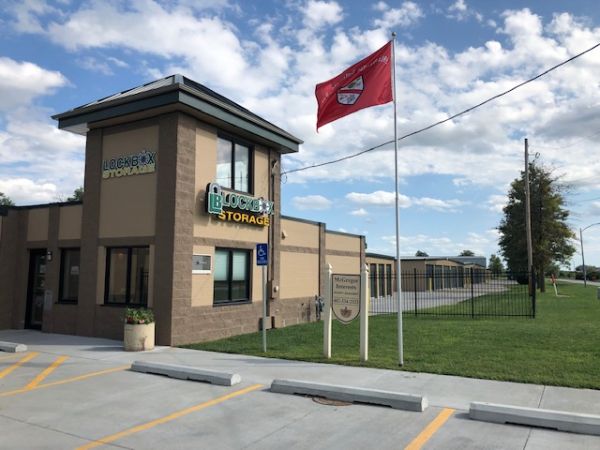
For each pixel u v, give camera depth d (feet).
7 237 51.06
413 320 61.00
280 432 19.44
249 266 51.47
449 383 26.96
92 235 45.73
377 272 119.85
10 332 48.62
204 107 42.73
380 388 26.02
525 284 181.98
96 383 27.61
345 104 35.09
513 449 17.46
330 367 31.65
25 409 22.53
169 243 41.09
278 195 56.03
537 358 33.35
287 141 54.90
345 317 34.58
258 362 33.50
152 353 37.11
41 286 51.01
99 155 46.37
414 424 20.33
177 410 22.44
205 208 44.42
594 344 38.88
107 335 43.88
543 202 143.74
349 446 17.88
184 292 41.70
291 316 60.08
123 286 44.37
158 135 42.96
